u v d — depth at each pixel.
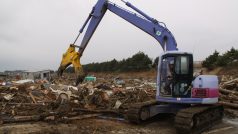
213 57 64.31
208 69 62.53
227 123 14.51
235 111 18.34
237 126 13.73
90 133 11.45
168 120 14.59
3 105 16.23
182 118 11.18
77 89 21.70
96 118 14.77
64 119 13.44
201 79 12.55
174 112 13.84
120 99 19.14
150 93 22.97
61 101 15.88
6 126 12.33
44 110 15.11
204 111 12.39
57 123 13.09
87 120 14.14
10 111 14.90
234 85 24.56
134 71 81.12
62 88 23.38
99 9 20.09
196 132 11.88
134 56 84.00
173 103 13.32
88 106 16.52
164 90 13.32
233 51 66.94
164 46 17.36
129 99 19.09
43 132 11.15
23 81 36.38
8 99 17.42
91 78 49.69
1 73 81.50
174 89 13.01
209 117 13.15
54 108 15.66
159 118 14.81
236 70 56.44
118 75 81.62
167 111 14.02
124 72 85.31
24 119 13.31
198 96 12.48
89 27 20.50
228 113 17.16
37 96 19.09
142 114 13.25
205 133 12.20
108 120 14.29
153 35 17.69
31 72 69.25
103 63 101.81
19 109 15.52
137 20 18.30
